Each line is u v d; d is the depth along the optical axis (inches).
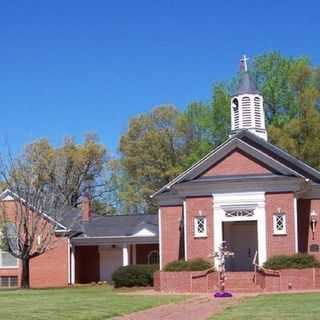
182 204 1672.0
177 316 885.8
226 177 1514.5
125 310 957.8
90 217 2284.7
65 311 933.8
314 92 2401.6
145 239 2092.8
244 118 1707.7
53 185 2047.2
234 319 795.4
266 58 2556.6
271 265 1402.6
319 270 1391.5
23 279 1846.7
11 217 1916.8
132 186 3024.1
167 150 2977.4
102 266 2166.6
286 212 1457.9
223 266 1384.1
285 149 2276.1
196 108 2920.8
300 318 781.3
